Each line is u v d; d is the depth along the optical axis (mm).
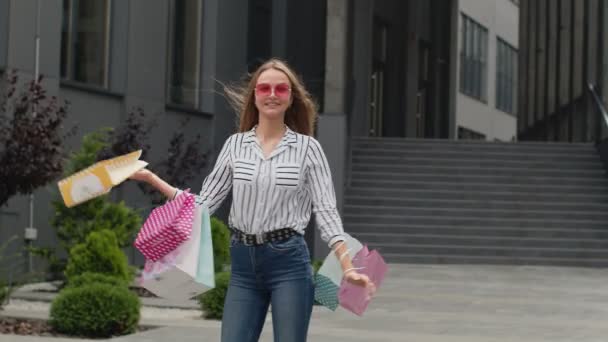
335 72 27375
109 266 16297
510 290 20500
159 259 5723
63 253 21281
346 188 30641
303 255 5875
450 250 28109
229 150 5957
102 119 23203
